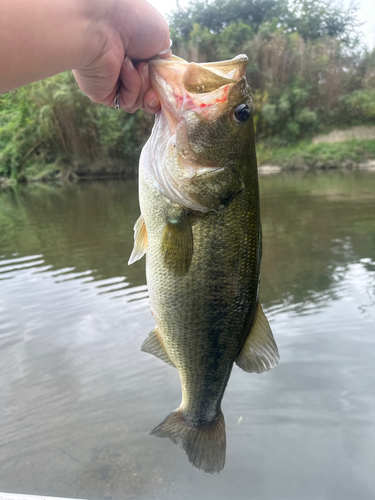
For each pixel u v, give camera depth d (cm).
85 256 185
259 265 38
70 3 24
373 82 918
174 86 33
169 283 36
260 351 39
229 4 1094
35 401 81
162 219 36
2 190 663
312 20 1102
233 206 36
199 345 38
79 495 61
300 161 806
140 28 28
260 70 907
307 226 228
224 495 60
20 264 176
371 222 226
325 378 85
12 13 21
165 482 63
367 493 60
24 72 22
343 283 135
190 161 35
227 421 75
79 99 745
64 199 446
